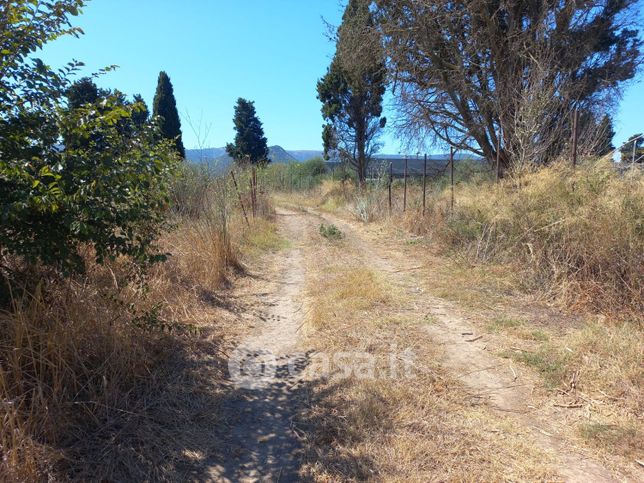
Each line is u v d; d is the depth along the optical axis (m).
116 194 2.84
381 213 13.48
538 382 3.42
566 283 5.33
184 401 3.11
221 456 2.57
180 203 7.57
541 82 8.62
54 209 2.51
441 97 13.91
